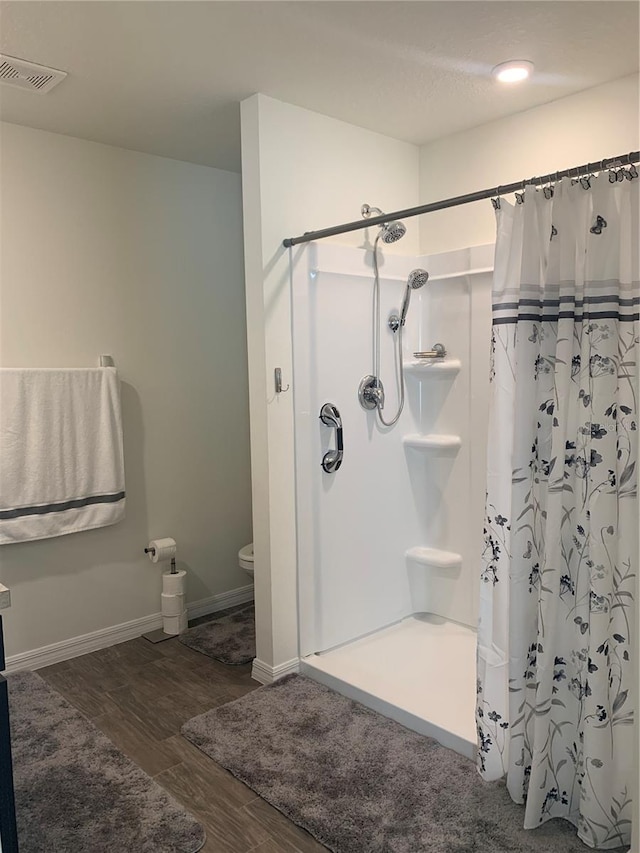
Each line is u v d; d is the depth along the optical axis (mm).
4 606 1641
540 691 1883
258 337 2715
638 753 1533
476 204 3080
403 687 2652
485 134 3004
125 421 3318
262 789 2098
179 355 3525
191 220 3543
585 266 1812
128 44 2189
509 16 2047
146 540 3426
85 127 2949
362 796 2053
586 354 1814
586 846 1837
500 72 2449
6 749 1639
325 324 2881
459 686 2654
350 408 3004
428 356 3166
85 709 2658
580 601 1869
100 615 3254
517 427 1936
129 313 3311
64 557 3111
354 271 2959
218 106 2738
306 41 2191
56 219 3031
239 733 2412
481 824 1925
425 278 2971
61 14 1984
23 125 2908
